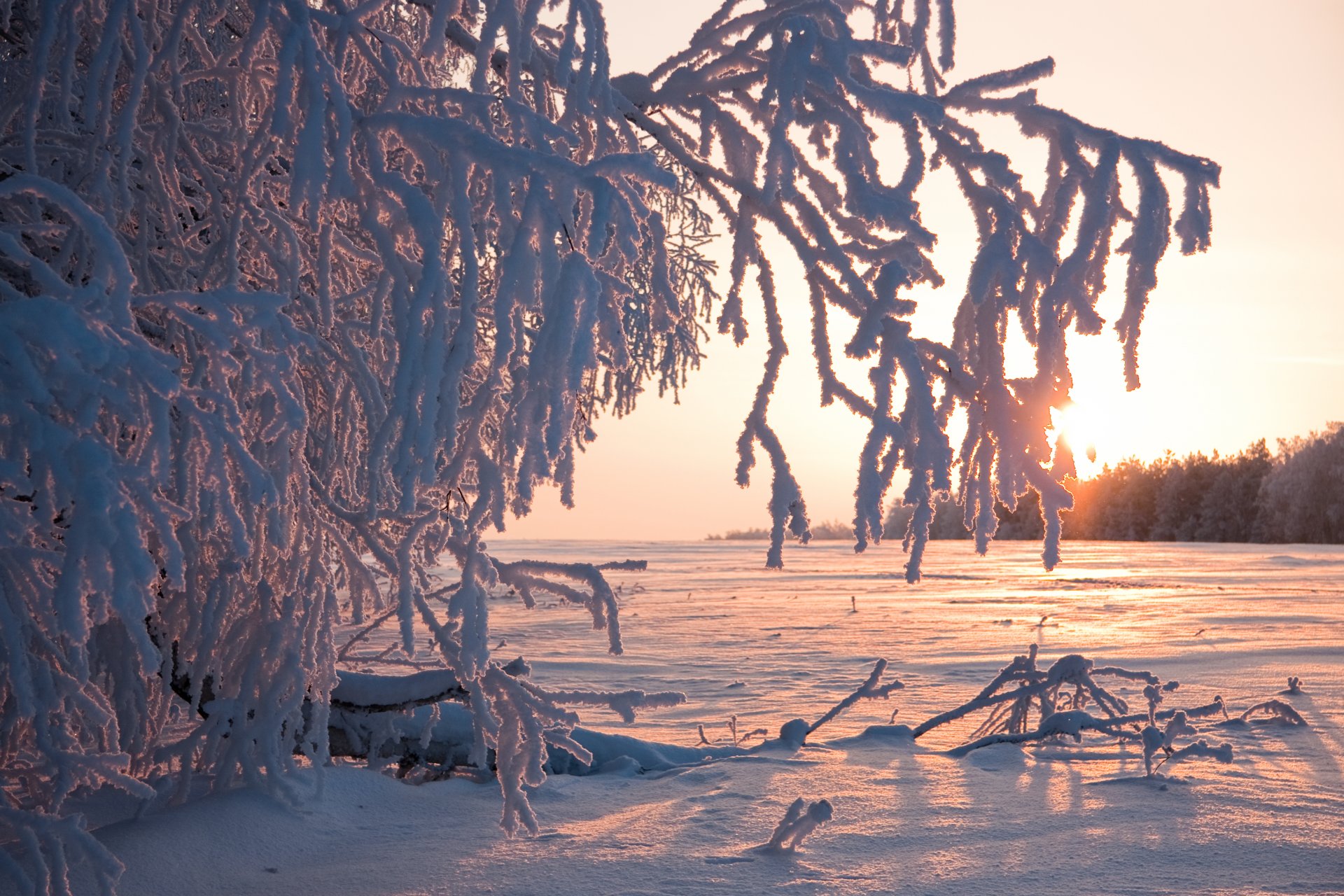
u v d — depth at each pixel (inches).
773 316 98.0
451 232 132.4
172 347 129.3
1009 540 2743.6
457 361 92.3
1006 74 96.5
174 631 156.8
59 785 101.3
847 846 144.3
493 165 91.7
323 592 150.6
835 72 92.2
